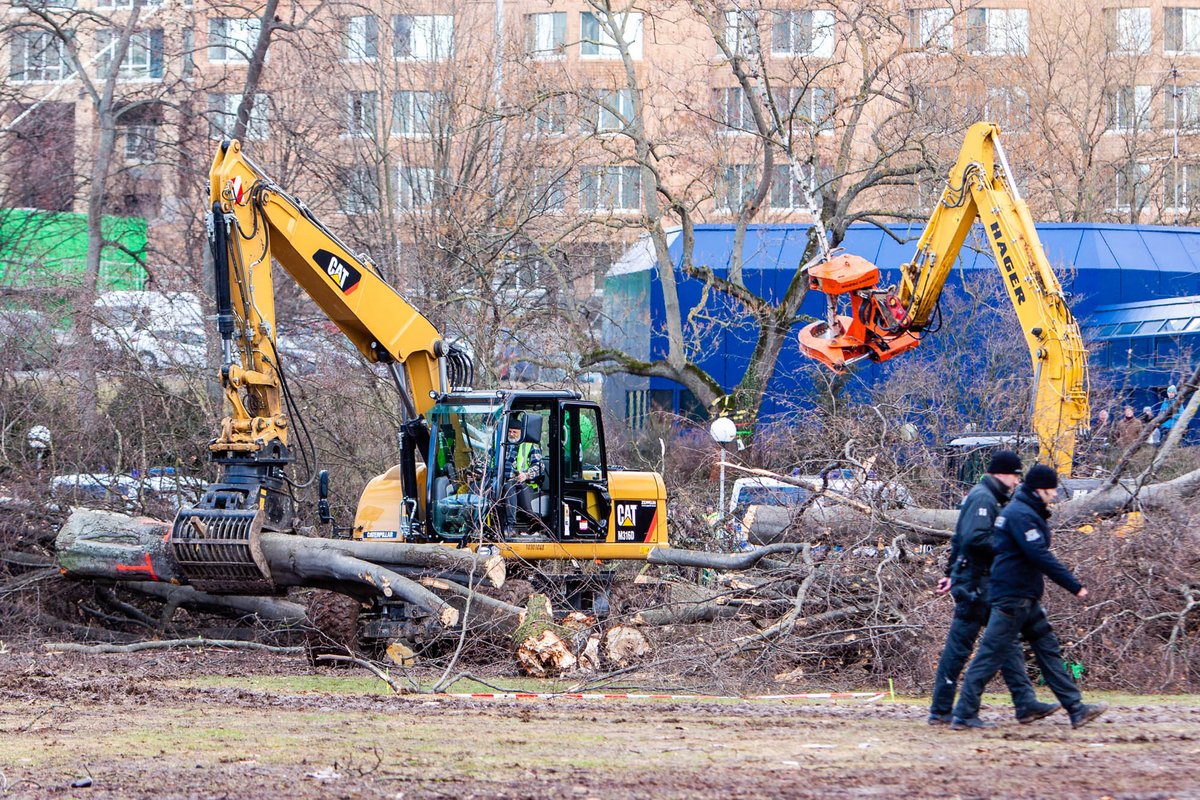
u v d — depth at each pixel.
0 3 87.81
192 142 92.69
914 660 38.25
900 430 48.03
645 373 85.94
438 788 21.41
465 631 40.19
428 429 49.25
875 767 23.47
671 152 101.25
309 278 48.78
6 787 21.64
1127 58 127.38
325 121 94.31
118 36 98.56
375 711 32.00
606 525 47.91
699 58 109.38
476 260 79.81
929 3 99.06
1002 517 28.50
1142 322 88.62
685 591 47.38
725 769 23.22
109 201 101.25
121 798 20.64
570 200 99.19
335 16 91.94
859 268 51.06
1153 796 20.58
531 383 81.81
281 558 44.19
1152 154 130.00
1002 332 73.50
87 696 34.72
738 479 56.34
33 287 66.19
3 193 87.38
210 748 25.66
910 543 42.84
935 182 82.44
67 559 47.00
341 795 20.81
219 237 45.47
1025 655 38.19
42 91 113.38
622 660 41.09
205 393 64.38
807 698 35.66
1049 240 101.50
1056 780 22.11
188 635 51.78
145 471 58.09
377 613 46.53
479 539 44.28
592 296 122.69
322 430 67.25
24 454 55.91
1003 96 116.19
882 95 82.75
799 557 44.44
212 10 103.12
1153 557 38.28
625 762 23.98
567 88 86.62
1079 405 45.78
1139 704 33.44
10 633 49.38
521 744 26.27
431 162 99.38
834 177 85.75
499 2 121.50
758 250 95.62
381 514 48.84
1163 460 41.78
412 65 101.38
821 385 68.25
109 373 61.94
